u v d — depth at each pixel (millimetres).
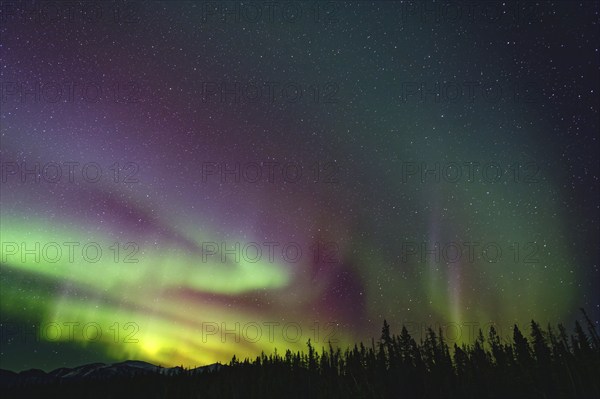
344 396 47062
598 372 39688
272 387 50594
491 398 40438
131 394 51844
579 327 46656
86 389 54719
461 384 44531
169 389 52719
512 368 45281
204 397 49625
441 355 53250
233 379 53656
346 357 57125
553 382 40250
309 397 47719
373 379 49688
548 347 47344
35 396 53156
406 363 52344
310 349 58875
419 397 43844
